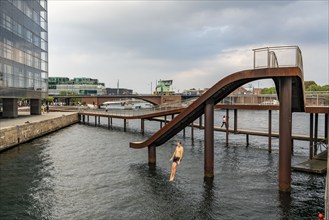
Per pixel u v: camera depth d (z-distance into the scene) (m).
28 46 48.50
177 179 19.56
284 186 15.94
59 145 34.31
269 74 15.00
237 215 13.73
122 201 15.55
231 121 76.62
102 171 21.95
